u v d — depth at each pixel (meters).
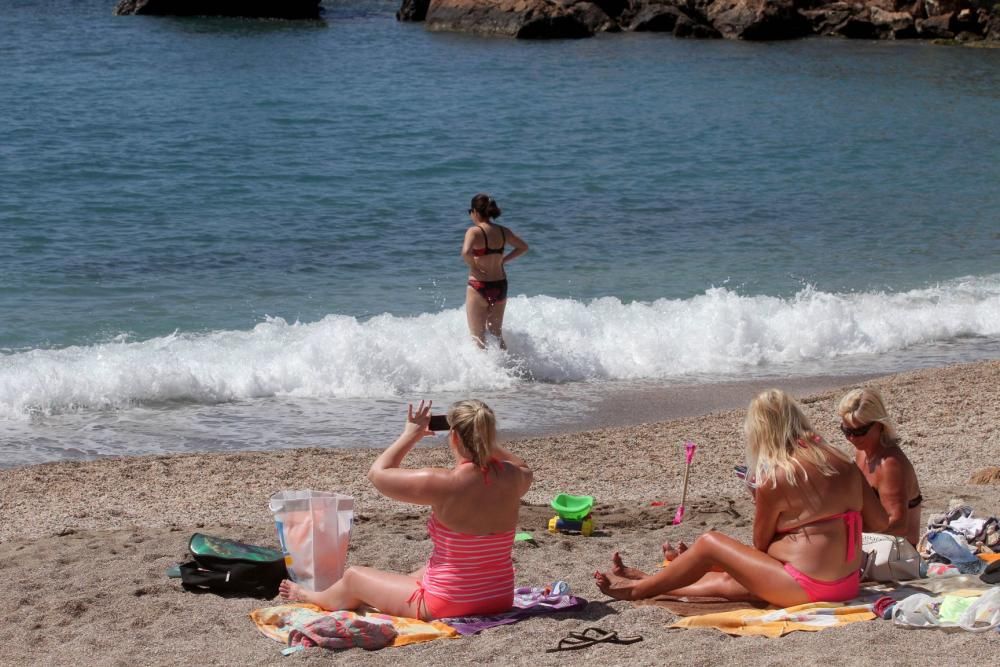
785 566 5.88
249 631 5.92
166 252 19.41
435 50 52.97
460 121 34.44
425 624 5.77
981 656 5.08
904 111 38.09
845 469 5.91
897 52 55.25
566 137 32.41
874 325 16.23
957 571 6.44
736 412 12.65
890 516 6.50
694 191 26.11
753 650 5.29
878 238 22.05
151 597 6.53
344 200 24.06
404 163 28.17
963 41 59.31
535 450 11.13
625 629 5.73
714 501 9.27
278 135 31.38
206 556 6.63
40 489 9.74
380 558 7.30
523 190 25.58
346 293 17.42
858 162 29.89
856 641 5.30
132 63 44.69
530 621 5.84
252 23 61.47
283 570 6.64
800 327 15.76
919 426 11.70
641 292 17.95
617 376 14.39
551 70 46.66
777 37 60.72
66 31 54.41
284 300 16.89
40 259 18.53
